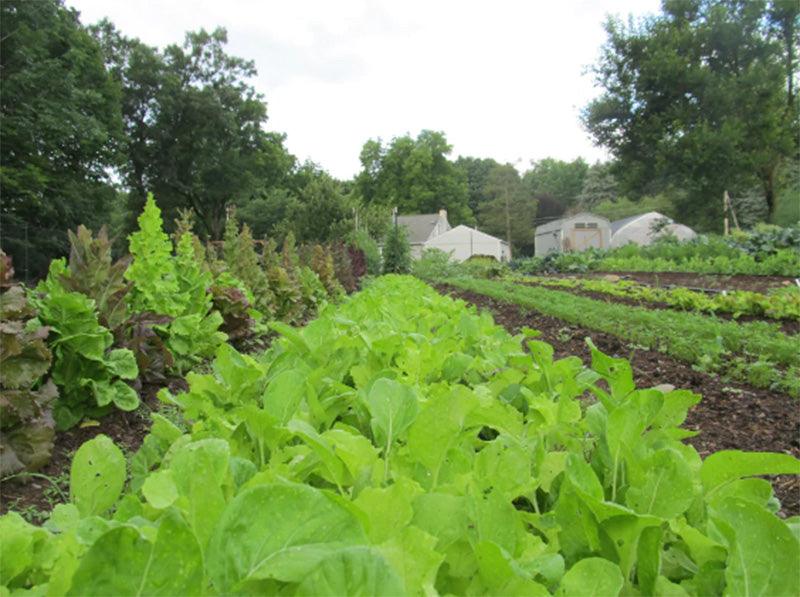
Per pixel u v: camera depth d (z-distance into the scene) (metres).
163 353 5.66
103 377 4.58
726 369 6.14
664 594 0.88
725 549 0.95
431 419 1.12
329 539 0.69
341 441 1.09
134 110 45.09
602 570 0.78
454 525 0.91
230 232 11.44
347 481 1.11
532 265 33.06
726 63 37.62
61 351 4.39
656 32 38.47
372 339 2.24
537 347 2.04
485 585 0.86
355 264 29.64
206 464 0.82
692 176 36.19
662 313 9.41
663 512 1.00
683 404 1.48
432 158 84.12
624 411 1.17
